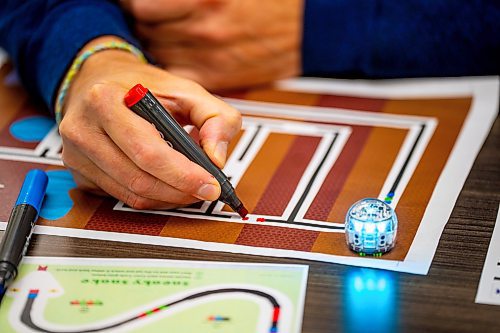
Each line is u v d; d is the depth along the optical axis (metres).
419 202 0.79
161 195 0.77
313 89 0.98
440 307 0.69
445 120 0.91
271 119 0.92
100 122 0.77
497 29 0.98
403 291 0.70
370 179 0.82
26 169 0.85
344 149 0.87
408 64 0.99
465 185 0.81
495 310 0.68
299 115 0.93
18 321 0.68
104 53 0.88
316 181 0.82
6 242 0.73
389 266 0.72
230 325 0.67
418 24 0.98
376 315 0.68
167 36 0.99
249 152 0.87
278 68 1.00
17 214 0.76
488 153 0.85
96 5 0.96
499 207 0.78
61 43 0.90
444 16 0.98
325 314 0.68
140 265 0.73
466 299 0.69
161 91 0.80
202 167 0.76
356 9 0.99
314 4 0.99
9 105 0.96
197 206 0.80
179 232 0.76
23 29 0.96
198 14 0.98
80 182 0.81
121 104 0.77
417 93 0.96
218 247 0.75
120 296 0.70
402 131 0.89
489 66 0.99
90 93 0.78
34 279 0.72
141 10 0.98
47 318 0.68
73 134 0.78
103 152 0.77
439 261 0.73
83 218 0.78
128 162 0.77
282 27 0.99
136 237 0.76
